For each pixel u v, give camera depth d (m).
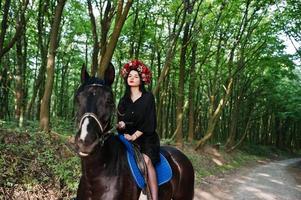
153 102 4.25
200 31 18.77
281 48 22.92
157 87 14.04
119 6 9.77
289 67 23.78
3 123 9.99
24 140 8.38
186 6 15.07
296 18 19.73
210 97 23.70
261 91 34.22
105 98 3.61
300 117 37.50
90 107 3.52
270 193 13.08
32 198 6.88
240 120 35.00
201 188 12.35
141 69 4.23
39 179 7.34
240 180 15.70
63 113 26.47
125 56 22.16
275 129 45.94
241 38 22.02
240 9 20.53
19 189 6.89
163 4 18.06
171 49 14.61
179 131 18.39
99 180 3.81
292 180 17.36
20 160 7.48
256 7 19.64
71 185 7.58
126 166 4.03
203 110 33.84
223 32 21.19
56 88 24.48
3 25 9.94
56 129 11.96
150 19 19.19
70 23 20.33
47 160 7.92
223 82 25.16
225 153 23.38
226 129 33.75
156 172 4.39
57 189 7.38
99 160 3.75
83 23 19.11
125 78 4.31
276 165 26.38
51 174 7.61
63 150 8.71
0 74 15.41
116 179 3.88
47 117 9.55
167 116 26.47
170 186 4.77
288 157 40.12
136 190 4.11
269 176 18.30
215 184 13.55
